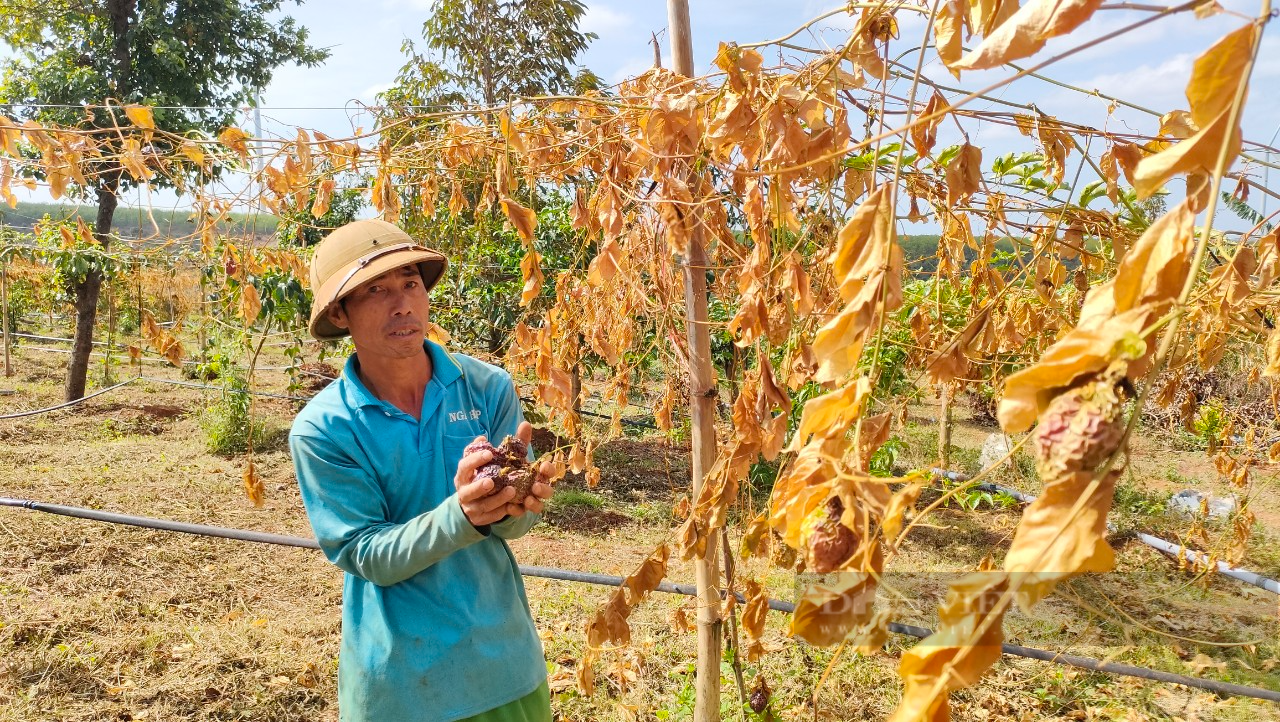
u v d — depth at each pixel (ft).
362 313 5.76
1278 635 12.13
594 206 8.50
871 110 5.92
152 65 32.27
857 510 2.99
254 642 12.66
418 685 5.62
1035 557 2.12
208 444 24.82
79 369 31.35
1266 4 2.13
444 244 17.76
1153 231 2.36
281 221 10.25
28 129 8.16
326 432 5.70
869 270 3.13
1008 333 7.66
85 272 27.55
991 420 30.40
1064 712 10.72
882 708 10.61
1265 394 16.75
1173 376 9.25
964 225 7.55
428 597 5.71
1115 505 19.31
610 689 11.35
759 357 6.32
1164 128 5.88
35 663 11.60
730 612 8.11
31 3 31.07
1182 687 10.97
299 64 36.65
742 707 9.29
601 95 7.32
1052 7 2.45
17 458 22.09
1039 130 6.31
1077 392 2.22
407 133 8.84
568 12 33.14
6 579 14.26
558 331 9.78
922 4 4.73
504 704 5.85
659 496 21.72
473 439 6.18
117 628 12.96
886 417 3.67
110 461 22.56
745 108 5.88
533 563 16.56
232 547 16.57
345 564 5.69
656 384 17.98
